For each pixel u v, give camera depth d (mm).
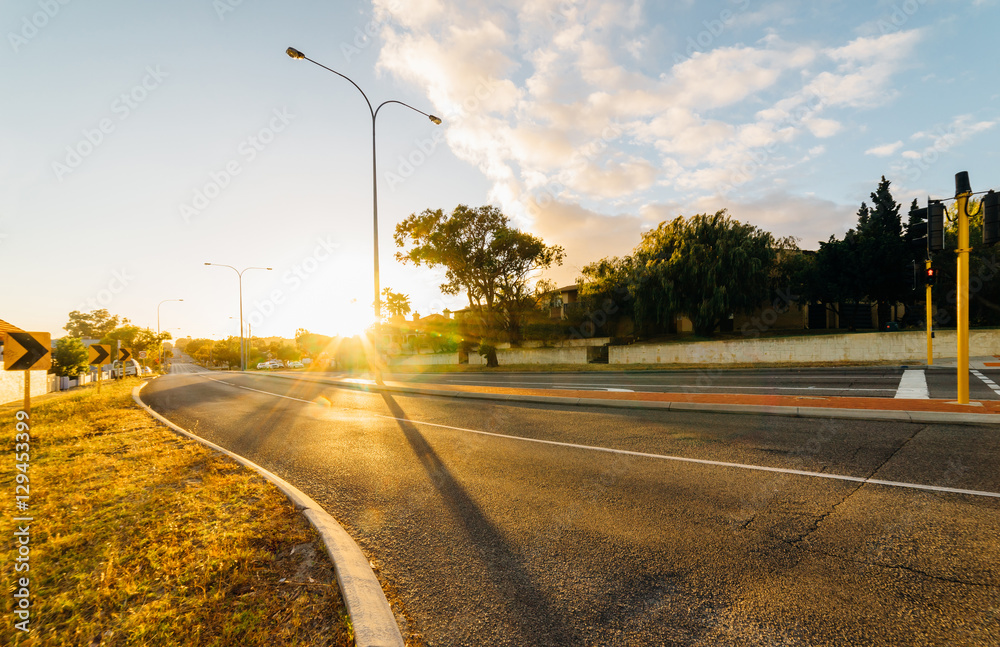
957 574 2832
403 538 3723
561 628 2488
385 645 2244
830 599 2639
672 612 2590
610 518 3953
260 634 2369
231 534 3650
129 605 2744
